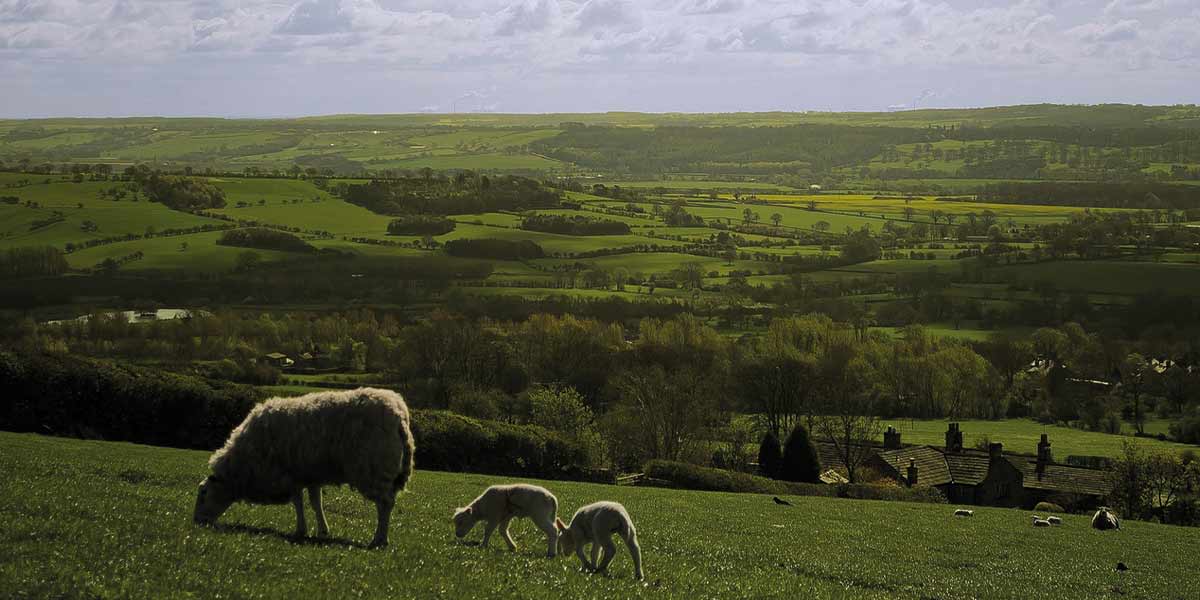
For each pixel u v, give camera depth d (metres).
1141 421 123.94
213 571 15.84
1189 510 71.94
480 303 150.62
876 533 38.59
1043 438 89.69
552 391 85.75
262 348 121.38
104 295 146.00
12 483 21.34
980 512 53.81
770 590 21.09
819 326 135.62
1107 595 27.22
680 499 46.41
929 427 119.12
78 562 15.30
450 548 20.02
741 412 107.56
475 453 56.28
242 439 19.84
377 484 19.55
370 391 20.27
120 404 49.66
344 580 16.22
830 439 89.00
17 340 113.81
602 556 21.81
